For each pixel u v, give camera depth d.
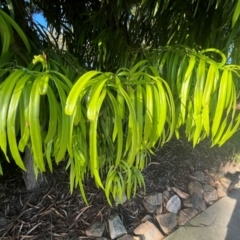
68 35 1.03
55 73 0.47
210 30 0.82
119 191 0.87
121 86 0.47
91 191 1.14
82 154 0.58
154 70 0.58
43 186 1.12
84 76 0.44
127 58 0.85
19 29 0.49
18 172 1.18
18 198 1.07
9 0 0.52
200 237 1.12
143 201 1.19
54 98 0.43
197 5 0.79
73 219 1.04
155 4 0.92
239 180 1.47
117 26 0.94
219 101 0.52
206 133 0.62
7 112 0.39
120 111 0.48
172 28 0.94
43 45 0.73
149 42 1.05
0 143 0.41
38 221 1.00
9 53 0.54
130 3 0.94
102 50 0.95
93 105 0.42
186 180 1.38
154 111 0.49
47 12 0.91
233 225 1.19
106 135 0.63
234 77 0.58
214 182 1.43
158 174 1.35
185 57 0.59
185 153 1.54
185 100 0.57
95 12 0.95
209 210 1.27
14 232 0.95
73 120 0.43
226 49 0.73
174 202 1.23
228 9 0.65
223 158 1.58
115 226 1.04
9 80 0.41
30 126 0.40
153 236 1.07
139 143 0.50
